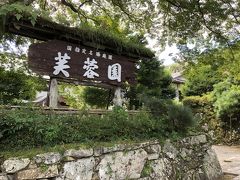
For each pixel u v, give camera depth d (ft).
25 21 16.81
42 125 13.89
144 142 17.67
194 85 59.47
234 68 31.01
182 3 26.91
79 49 19.65
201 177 21.76
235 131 46.06
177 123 21.33
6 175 11.53
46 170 12.62
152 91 31.76
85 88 31.60
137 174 16.44
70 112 16.40
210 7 26.05
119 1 31.24
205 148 24.32
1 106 14.12
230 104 44.19
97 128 16.11
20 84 25.25
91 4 34.01
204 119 48.57
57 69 18.24
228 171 26.55
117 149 15.79
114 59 21.57
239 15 26.68
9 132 13.06
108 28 33.71
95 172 14.39
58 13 35.42
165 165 18.63
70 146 13.98
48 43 18.19
